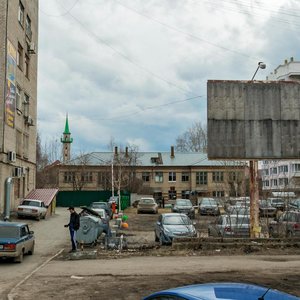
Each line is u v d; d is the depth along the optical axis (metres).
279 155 23.02
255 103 23.23
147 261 17.47
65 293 11.59
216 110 23.03
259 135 23.08
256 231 22.08
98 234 22.03
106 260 17.95
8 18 34.94
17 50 38.47
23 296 11.28
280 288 11.75
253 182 22.67
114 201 43.50
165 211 51.62
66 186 80.81
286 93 23.41
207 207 42.47
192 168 87.75
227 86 23.22
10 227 17.91
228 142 22.92
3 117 33.88
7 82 34.66
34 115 47.06
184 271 14.72
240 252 19.84
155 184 88.00
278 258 18.14
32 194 43.56
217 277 13.44
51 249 21.61
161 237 22.27
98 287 12.28
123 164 75.00
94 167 81.31
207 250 20.14
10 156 34.78
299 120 23.33
